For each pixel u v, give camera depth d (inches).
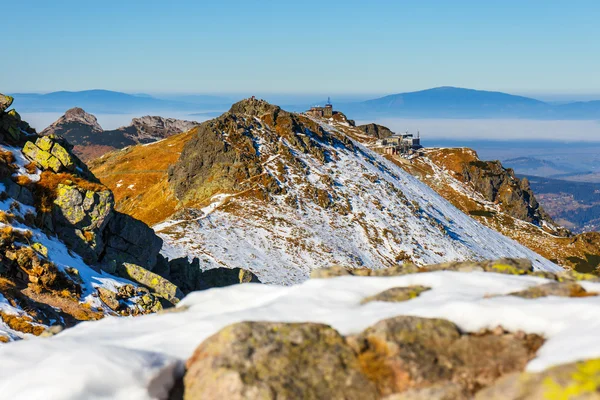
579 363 300.0
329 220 5831.7
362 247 5526.6
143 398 349.7
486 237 7145.7
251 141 6830.7
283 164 6614.2
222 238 4933.6
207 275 2397.9
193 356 373.7
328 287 479.8
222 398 332.2
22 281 1416.1
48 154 1868.8
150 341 410.3
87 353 362.6
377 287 477.4
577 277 463.2
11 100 1930.4
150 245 2032.5
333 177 6830.7
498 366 342.3
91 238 1786.4
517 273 487.8
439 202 7746.1
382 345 363.6
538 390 297.6
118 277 1765.5
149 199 6830.7
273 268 4618.6
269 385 334.6
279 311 436.1
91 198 1791.3
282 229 5354.3
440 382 339.0
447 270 504.7
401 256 5531.5
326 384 341.1
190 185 6417.3
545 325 363.9
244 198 5807.1
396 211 6525.6
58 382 342.3
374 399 337.4
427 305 406.9
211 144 6589.6
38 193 1755.7
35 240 1549.0
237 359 350.0
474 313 383.6
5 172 1726.1
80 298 1473.9
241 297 506.3
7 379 358.0
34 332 1179.9
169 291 1840.6
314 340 367.9
